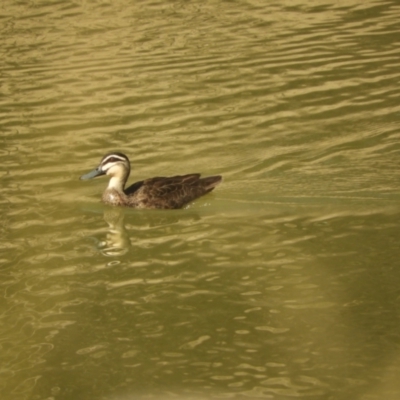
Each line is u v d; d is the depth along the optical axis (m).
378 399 10.88
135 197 17.06
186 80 24.02
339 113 21.31
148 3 32.22
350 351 11.88
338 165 18.41
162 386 11.30
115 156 17.17
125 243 15.48
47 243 15.47
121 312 13.07
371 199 16.69
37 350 12.17
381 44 26.47
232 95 22.80
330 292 13.36
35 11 31.70
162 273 14.24
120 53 26.64
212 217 16.41
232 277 13.98
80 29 29.36
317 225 15.73
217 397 11.02
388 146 19.22
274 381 11.30
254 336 12.30
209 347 12.09
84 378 11.52
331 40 27.14
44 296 13.61
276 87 23.25
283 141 19.78
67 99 22.88
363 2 31.28
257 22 29.45
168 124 21.05
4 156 19.44
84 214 16.78
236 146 19.64
